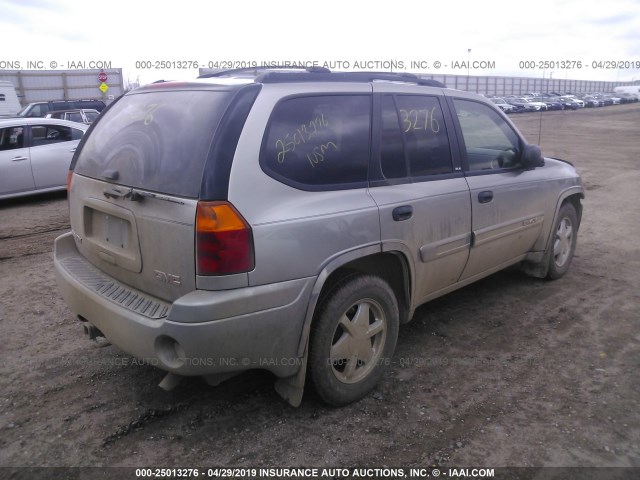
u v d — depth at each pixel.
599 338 4.08
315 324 2.96
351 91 3.23
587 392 3.36
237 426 3.03
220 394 3.34
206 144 2.62
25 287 5.22
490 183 4.05
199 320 2.50
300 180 2.87
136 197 2.77
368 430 3.00
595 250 6.38
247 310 2.61
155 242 2.72
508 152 4.43
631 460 2.75
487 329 4.24
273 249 2.66
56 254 3.53
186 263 2.59
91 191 3.21
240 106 2.71
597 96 57.06
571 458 2.76
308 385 3.12
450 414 3.14
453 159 3.83
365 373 3.26
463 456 2.79
